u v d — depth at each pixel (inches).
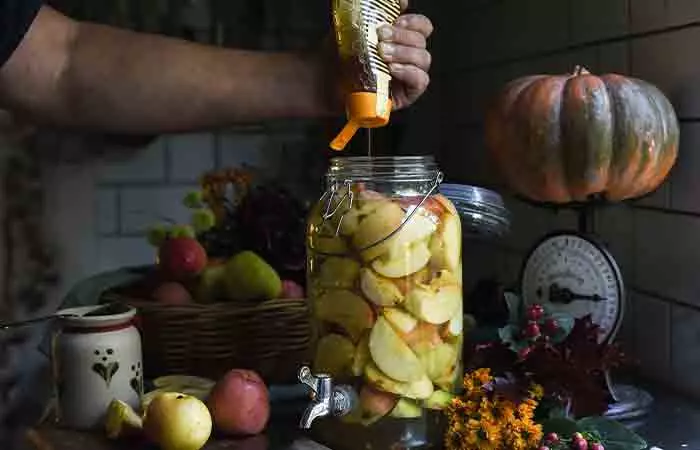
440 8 93.8
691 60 59.4
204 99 63.1
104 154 107.1
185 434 52.1
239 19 106.3
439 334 51.3
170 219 107.7
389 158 51.6
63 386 56.9
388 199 51.0
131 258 108.5
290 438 55.0
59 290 107.1
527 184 58.8
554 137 56.9
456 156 91.5
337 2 51.4
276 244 70.7
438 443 51.6
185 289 66.8
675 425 55.9
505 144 58.7
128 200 108.0
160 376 64.6
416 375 50.8
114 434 54.7
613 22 66.4
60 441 55.2
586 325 54.0
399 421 51.0
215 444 54.2
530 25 77.2
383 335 50.4
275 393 63.1
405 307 50.5
